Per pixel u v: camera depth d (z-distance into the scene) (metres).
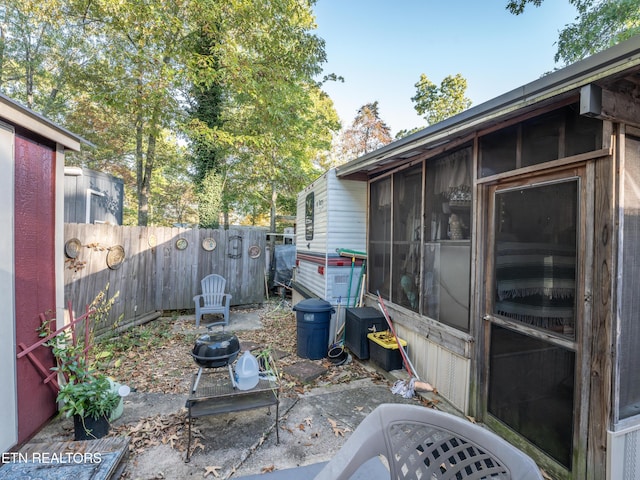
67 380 2.87
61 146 2.92
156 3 6.09
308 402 3.18
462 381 2.98
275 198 11.24
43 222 2.71
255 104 7.88
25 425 2.44
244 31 7.09
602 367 1.84
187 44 7.18
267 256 10.14
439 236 3.36
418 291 3.73
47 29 8.80
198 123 7.42
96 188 7.31
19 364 2.40
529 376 2.34
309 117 9.58
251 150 9.68
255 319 6.46
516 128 2.45
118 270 5.33
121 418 2.86
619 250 1.80
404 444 1.37
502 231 2.63
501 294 2.63
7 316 2.28
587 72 1.61
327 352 4.36
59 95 10.20
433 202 3.47
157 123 7.55
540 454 2.23
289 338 5.23
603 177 1.85
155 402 3.16
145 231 6.04
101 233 4.99
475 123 2.41
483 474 1.19
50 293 2.79
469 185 2.92
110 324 5.12
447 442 1.29
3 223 2.27
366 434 1.42
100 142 10.63
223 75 7.16
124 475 2.17
